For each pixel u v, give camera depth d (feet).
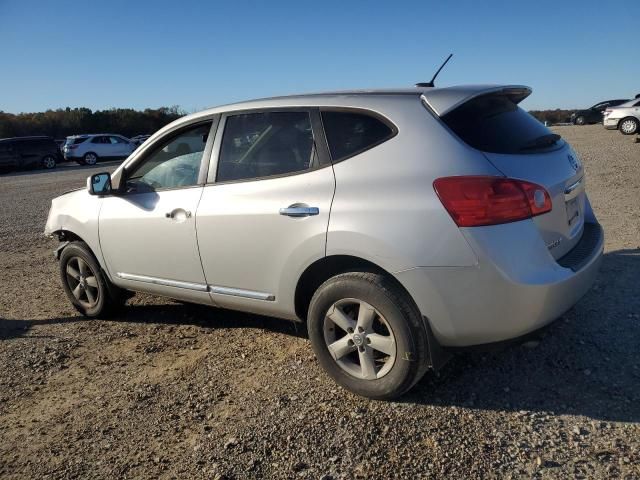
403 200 10.09
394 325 10.27
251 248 12.15
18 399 12.32
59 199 17.70
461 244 9.61
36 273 23.75
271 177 12.03
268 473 9.11
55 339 15.65
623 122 78.38
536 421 9.93
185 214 13.34
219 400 11.60
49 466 9.80
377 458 9.25
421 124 10.51
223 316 16.51
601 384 10.92
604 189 32.50
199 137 13.76
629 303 14.48
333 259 11.04
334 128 11.43
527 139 11.02
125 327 16.24
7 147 94.73
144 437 10.46
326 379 12.01
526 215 9.77
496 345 10.05
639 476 8.36
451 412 10.39
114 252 15.35
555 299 9.98
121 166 15.25
